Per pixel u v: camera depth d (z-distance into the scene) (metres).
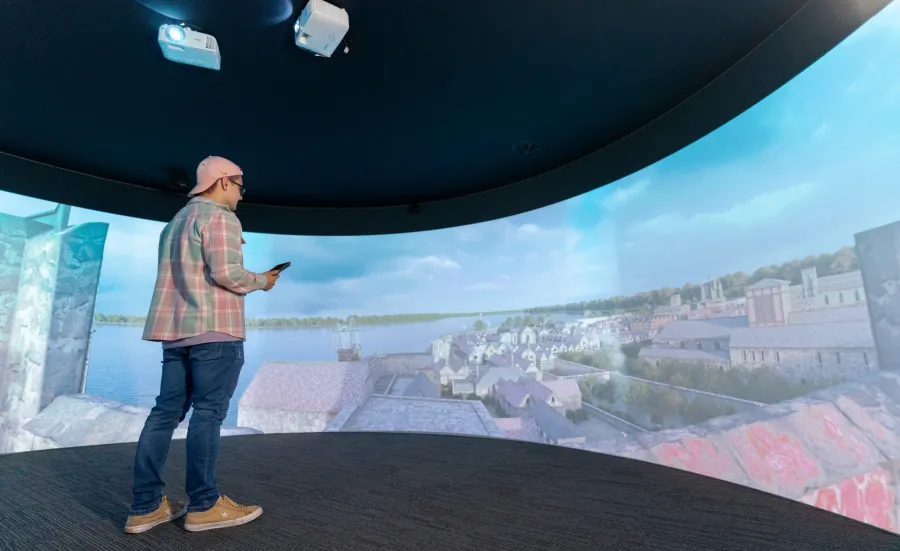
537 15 2.02
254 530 1.55
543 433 3.51
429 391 4.17
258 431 4.16
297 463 2.71
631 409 2.95
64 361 3.37
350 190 4.16
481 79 2.50
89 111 2.69
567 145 3.33
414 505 1.86
